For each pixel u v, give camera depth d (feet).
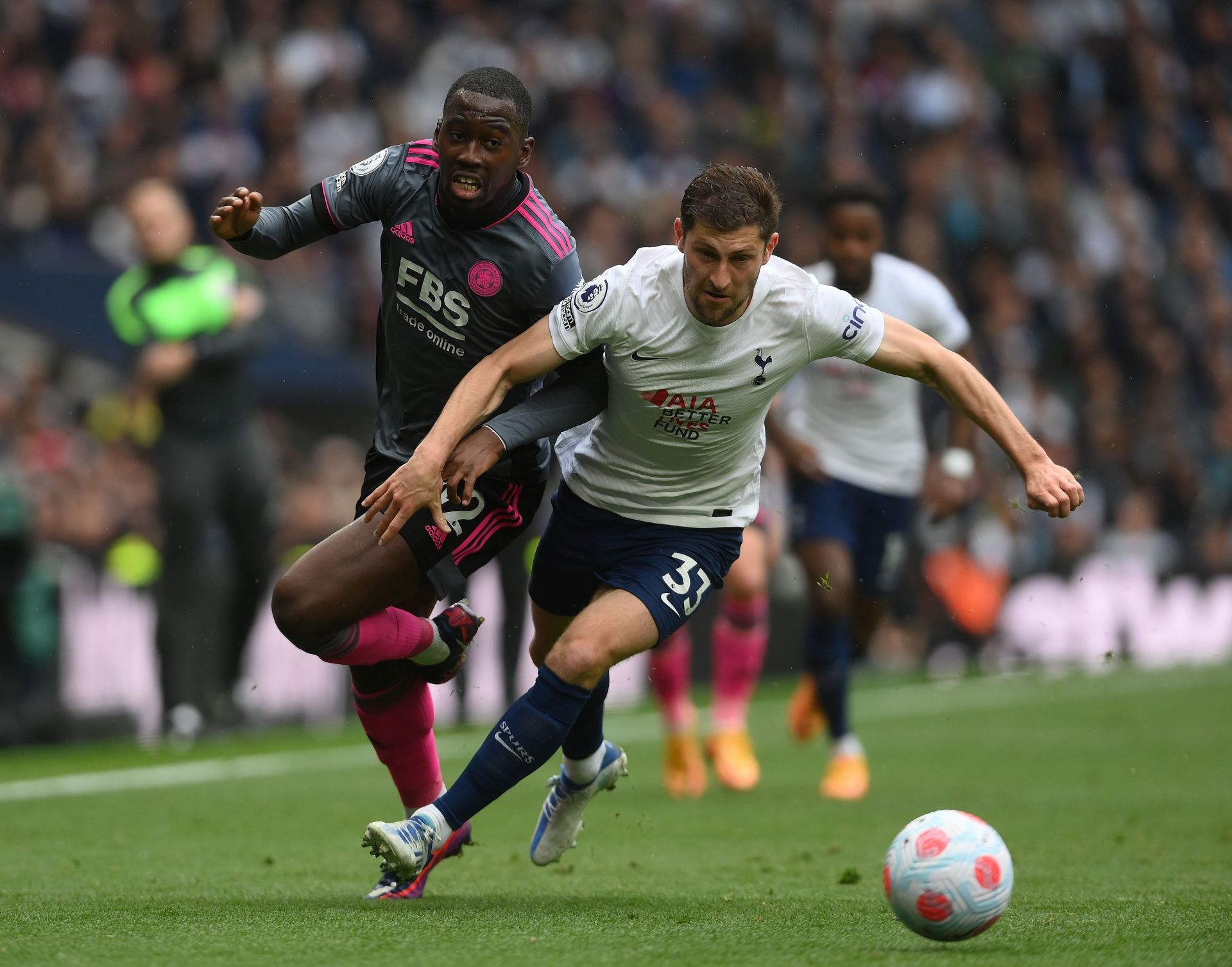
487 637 119.85
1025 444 47.34
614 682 142.10
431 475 45.44
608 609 47.50
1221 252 231.71
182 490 104.99
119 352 140.46
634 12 198.70
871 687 150.10
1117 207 218.59
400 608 50.70
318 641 47.50
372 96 175.63
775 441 83.05
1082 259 211.41
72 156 156.46
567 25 192.13
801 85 204.95
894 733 115.34
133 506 125.29
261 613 112.78
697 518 50.31
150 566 121.08
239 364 106.22
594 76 189.26
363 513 51.55
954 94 207.31
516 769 46.16
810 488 84.07
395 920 43.73
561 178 179.22
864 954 38.65
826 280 80.48
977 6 222.48
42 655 105.60
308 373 147.43
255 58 170.09
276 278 155.63
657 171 188.75
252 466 107.04
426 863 46.50
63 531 119.03
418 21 185.06
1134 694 142.31
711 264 44.39
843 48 212.02
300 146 166.61
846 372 83.30
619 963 37.17
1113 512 190.60
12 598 104.22
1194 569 188.03
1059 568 169.07
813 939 40.78
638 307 46.39
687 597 48.88
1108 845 63.16
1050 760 98.43
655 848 63.26
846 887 52.13
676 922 43.62
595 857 60.70
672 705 82.23
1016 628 164.45
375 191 50.03
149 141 160.97
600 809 76.59
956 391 47.80
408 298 50.01
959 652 161.99
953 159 202.80
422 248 49.49
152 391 104.78
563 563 51.75
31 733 104.94
